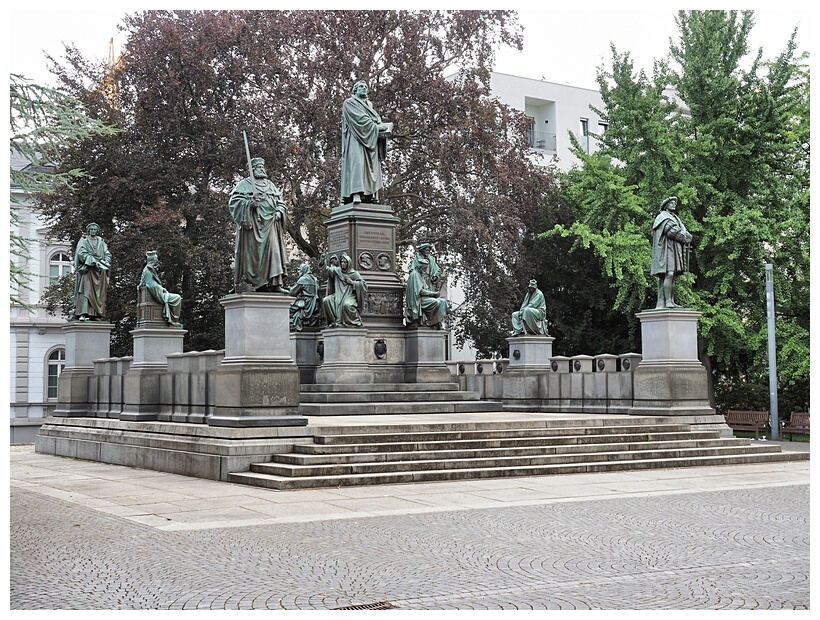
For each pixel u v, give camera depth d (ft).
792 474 60.34
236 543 35.76
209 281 125.70
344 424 63.21
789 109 122.83
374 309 88.74
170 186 126.41
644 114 127.13
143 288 76.74
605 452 63.72
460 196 131.64
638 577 30.14
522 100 189.37
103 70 135.64
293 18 131.95
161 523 40.47
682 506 45.55
